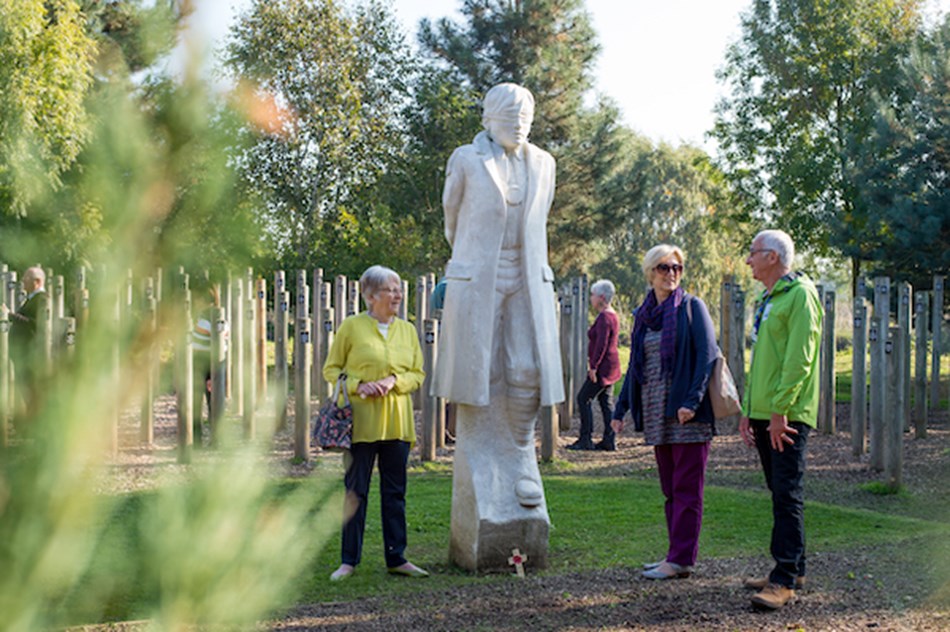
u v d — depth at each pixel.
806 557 6.24
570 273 36.59
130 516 1.12
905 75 24.48
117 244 1.04
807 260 37.34
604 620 4.93
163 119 1.06
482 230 6.41
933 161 23.06
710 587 5.56
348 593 5.56
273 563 1.21
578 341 14.62
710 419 5.79
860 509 8.38
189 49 1.07
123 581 1.11
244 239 1.11
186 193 1.07
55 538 1.05
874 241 23.42
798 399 5.15
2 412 1.05
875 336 10.23
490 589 5.68
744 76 35.66
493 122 6.58
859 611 4.91
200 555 1.16
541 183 6.61
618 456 11.50
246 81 1.13
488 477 6.28
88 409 1.05
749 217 37.22
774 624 4.77
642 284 65.38
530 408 6.45
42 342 1.05
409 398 6.08
